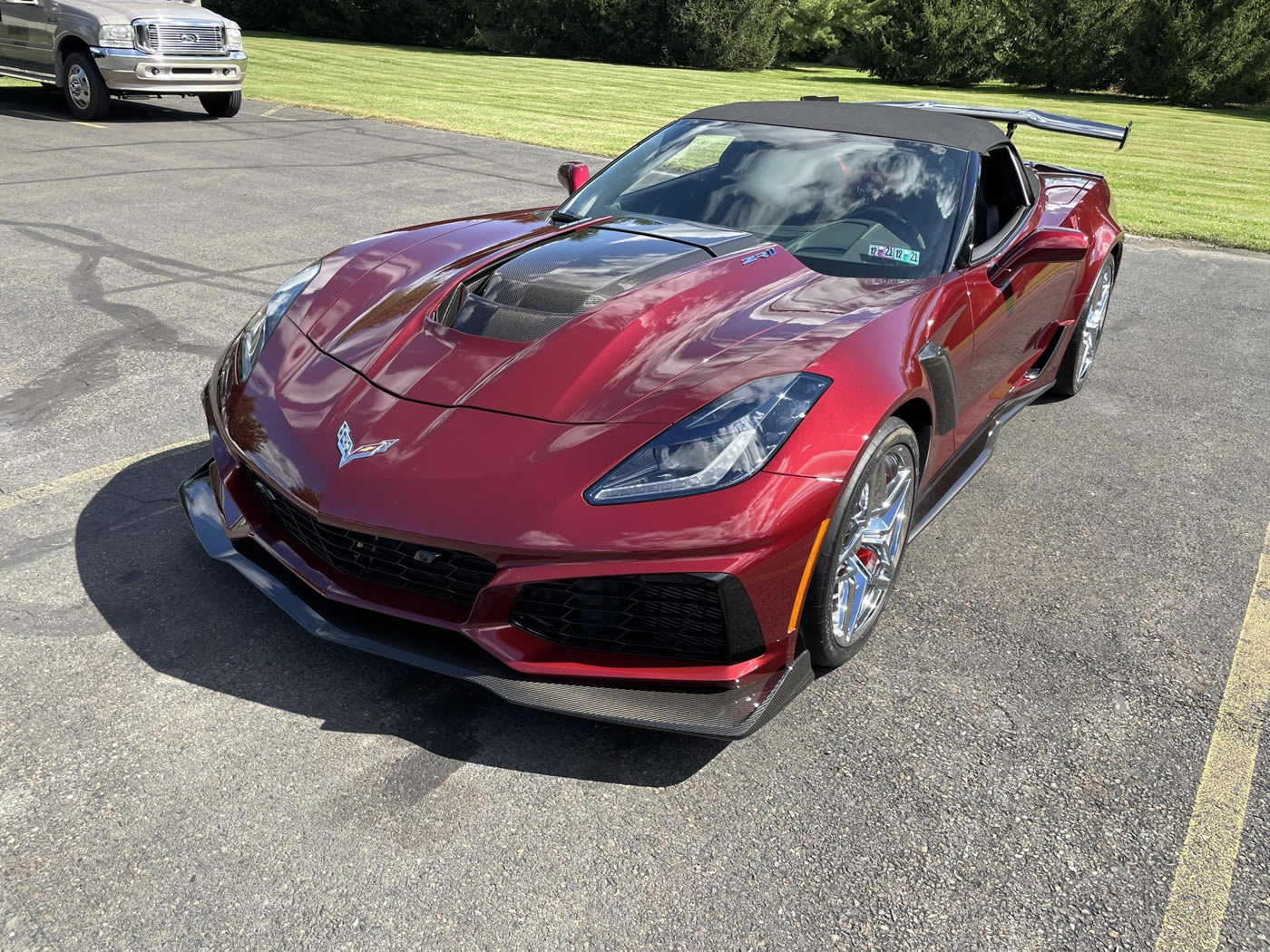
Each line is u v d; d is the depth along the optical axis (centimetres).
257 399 263
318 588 241
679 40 3080
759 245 314
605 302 269
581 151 1134
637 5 3047
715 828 209
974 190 343
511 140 1186
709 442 221
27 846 192
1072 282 421
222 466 276
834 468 227
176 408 396
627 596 219
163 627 261
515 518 215
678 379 238
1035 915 193
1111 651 281
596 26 3062
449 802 211
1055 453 421
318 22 3153
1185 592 316
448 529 216
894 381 251
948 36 3031
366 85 1773
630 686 224
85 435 368
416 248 321
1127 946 187
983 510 367
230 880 188
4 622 258
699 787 220
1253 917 196
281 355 275
